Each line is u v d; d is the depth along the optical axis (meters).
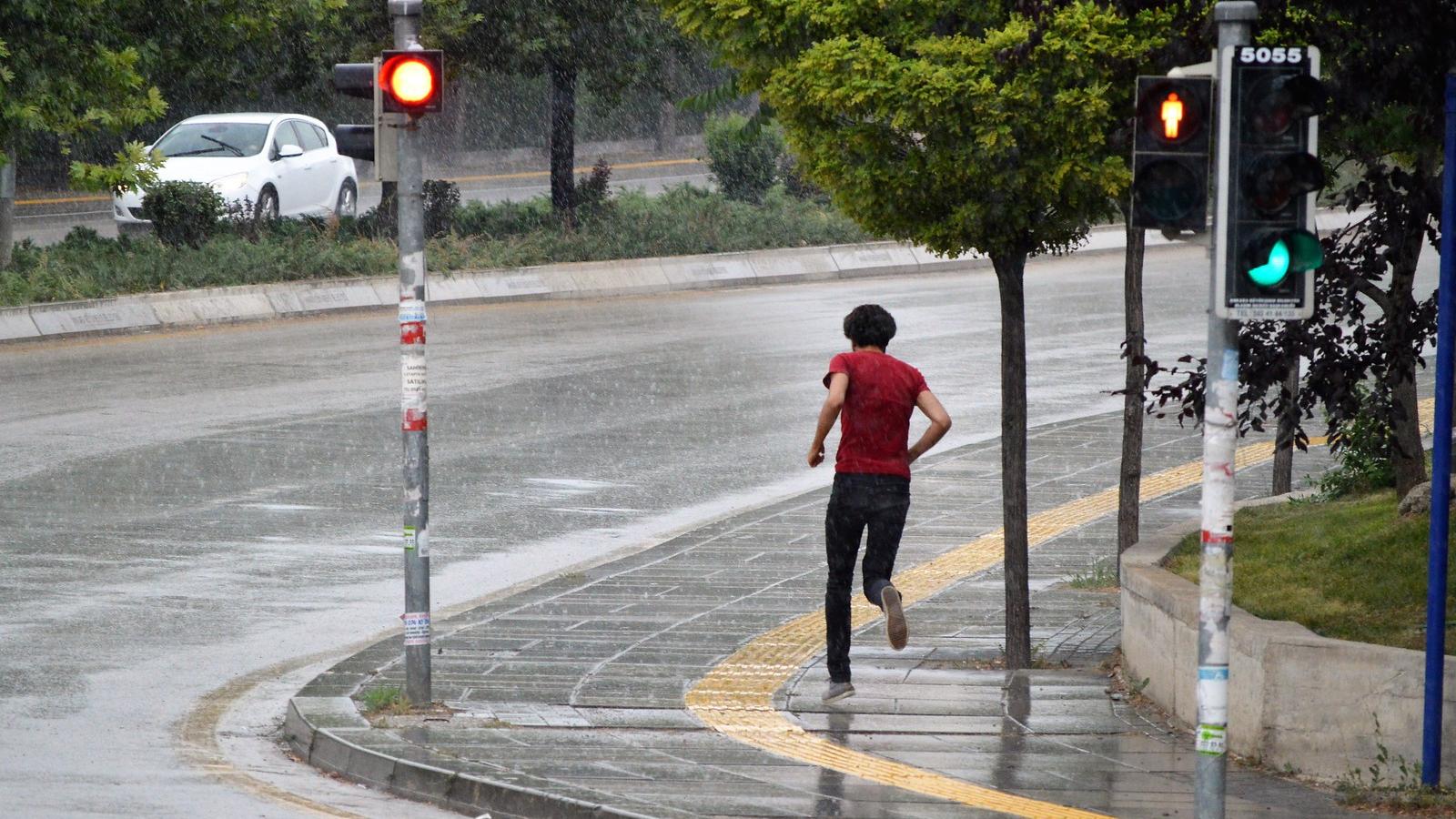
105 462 41.69
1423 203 23.56
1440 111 22.47
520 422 48.25
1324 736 20.77
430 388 52.91
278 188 80.81
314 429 46.38
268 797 20.22
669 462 44.00
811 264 83.38
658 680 25.73
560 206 85.62
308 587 31.91
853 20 24.55
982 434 48.22
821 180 25.23
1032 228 25.16
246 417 47.66
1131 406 31.02
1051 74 23.27
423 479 23.89
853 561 24.73
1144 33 23.33
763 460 44.44
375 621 29.86
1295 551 26.83
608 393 52.62
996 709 24.27
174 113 113.75
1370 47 22.12
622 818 18.59
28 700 24.55
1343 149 24.64
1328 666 20.73
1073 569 34.22
